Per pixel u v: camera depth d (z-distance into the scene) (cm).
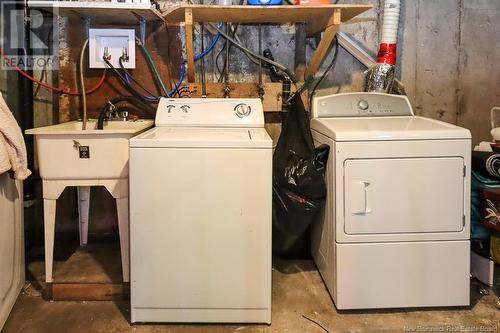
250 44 239
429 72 250
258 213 161
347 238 171
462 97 253
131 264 163
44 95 236
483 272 196
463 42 249
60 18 229
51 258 184
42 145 178
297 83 236
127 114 225
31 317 172
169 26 233
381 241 171
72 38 230
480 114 254
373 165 168
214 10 198
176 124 207
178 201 161
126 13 210
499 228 182
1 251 162
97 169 180
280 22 234
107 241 245
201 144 158
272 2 198
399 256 171
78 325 167
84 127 213
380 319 171
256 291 165
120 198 183
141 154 158
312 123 218
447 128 174
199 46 238
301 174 191
